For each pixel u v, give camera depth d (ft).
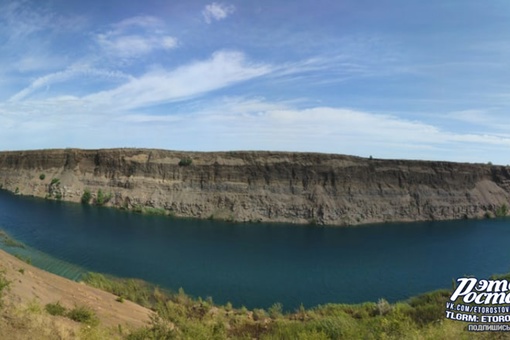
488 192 373.81
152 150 354.54
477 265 178.09
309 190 311.68
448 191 353.31
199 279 138.62
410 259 186.09
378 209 311.68
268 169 322.34
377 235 251.19
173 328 58.39
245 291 128.88
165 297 111.65
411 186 341.62
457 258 191.11
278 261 172.96
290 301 122.11
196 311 97.81
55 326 43.50
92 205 317.63
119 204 316.19
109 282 116.67
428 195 339.98
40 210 274.98
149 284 127.75
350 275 155.63
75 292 76.13
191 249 187.11
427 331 54.60
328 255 188.96
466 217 338.13
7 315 41.47
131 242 192.65
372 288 139.95
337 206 301.43
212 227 256.11
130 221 256.93
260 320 96.43
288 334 70.33
